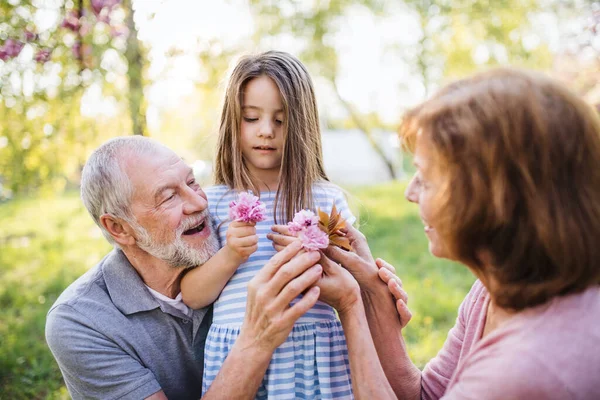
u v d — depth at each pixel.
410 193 1.41
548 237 1.13
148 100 4.07
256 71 1.96
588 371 1.09
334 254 1.72
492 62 9.07
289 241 1.73
